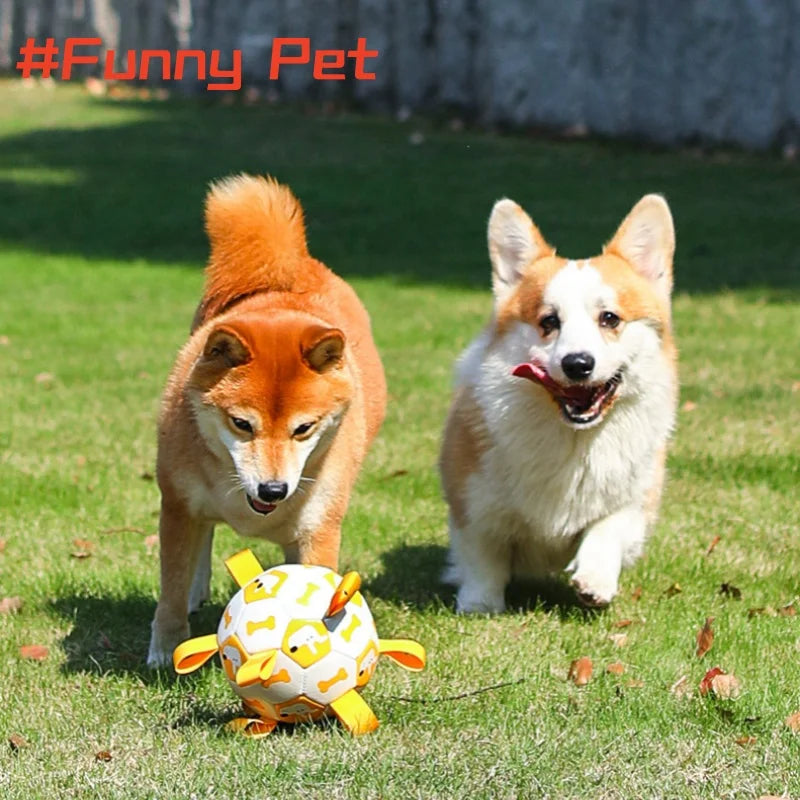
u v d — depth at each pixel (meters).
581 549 7.95
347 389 6.86
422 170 29.22
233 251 7.73
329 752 5.91
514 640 7.59
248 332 6.63
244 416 6.48
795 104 28.00
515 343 7.83
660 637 7.65
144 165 30.59
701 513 10.27
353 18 36.28
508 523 8.16
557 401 7.55
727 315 18.41
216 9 38.81
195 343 7.30
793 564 9.11
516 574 8.73
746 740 6.19
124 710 6.60
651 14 29.59
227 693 6.81
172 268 22.64
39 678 7.08
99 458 11.87
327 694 6.12
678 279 20.80
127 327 18.48
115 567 8.95
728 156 28.80
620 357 7.58
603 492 7.93
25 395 14.38
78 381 15.25
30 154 32.03
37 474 11.27
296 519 7.01
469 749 6.00
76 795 5.56
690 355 16.17
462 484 8.21
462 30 33.59
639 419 7.84
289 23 37.44
